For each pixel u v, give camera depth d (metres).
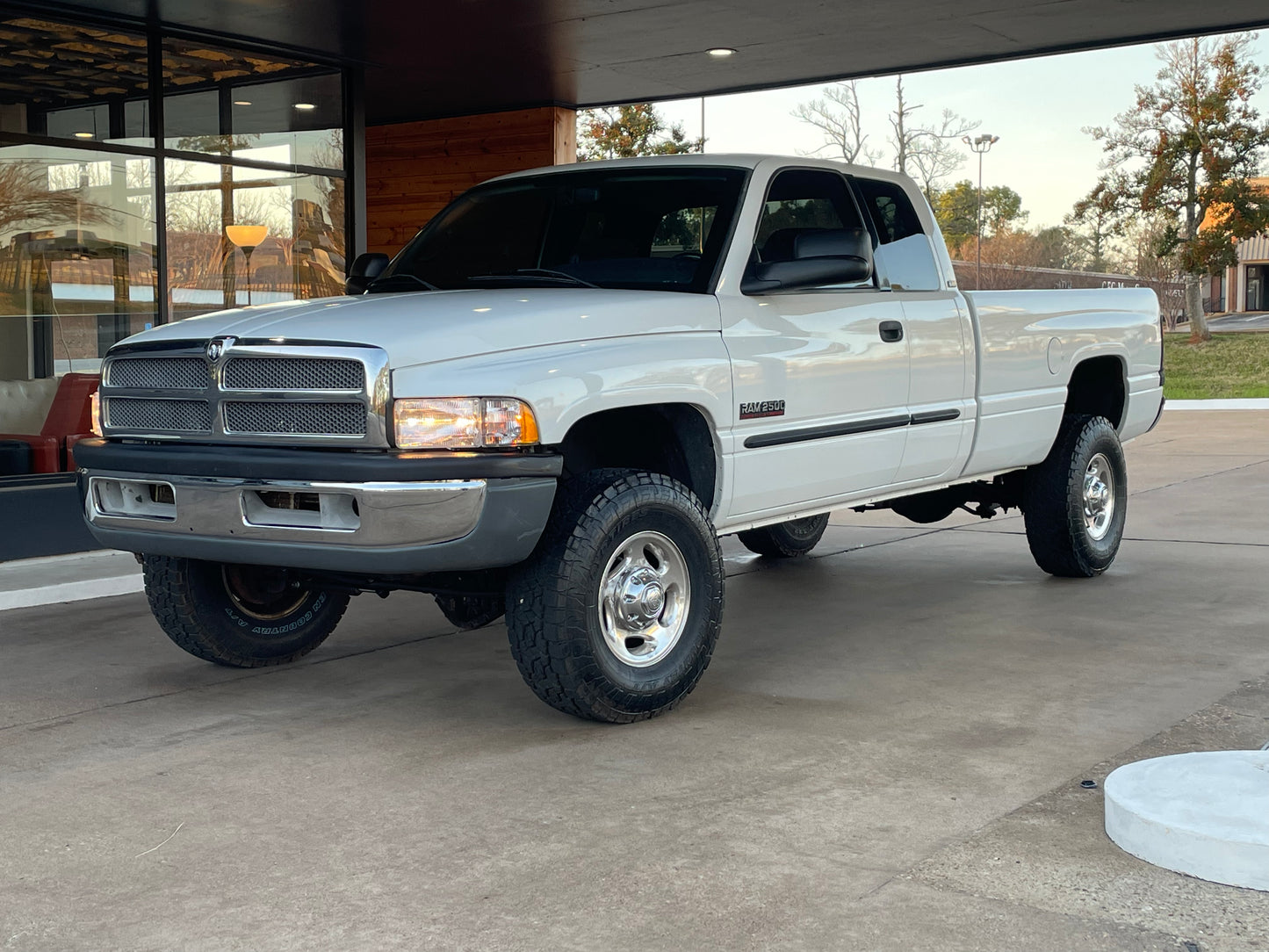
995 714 4.75
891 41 10.89
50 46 9.02
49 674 5.60
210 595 5.41
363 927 3.04
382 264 6.02
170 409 4.66
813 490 5.54
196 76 9.91
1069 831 3.58
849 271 5.23
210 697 5.19
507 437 4.24
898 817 3.70
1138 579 7.41
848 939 2.94
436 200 14.34
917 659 5.64
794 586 7.46
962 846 3.48
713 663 5.62
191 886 3.30
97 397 4.94
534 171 6.05
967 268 46.53
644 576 4.69
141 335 4.84
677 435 5.00
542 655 4.48
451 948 2.93
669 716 4.80
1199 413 22.31
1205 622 6.24
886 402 5.79
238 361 4.43
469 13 9.58
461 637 6.29
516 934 3.00
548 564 4.45
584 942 2.95
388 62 11.25
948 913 3.07
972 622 6.37
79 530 8.41
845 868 3.34
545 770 4.18
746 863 3.38
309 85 10.77
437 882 3.30
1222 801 3.48
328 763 4.31
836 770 4.13
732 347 5.02
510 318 4.46
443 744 4.50
